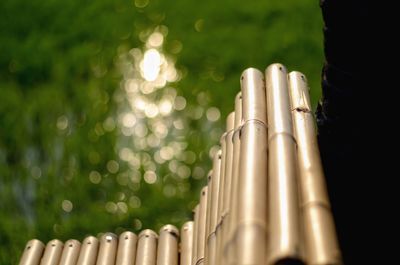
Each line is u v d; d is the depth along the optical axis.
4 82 6.19
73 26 6.73
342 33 2.16
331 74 2.28
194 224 3.32
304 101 2.70
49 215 4.91
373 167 2.39
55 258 3.30
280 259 1.88
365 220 2.51
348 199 2.50
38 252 3.35
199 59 6.34
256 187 2.15
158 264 3.20
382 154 2.36
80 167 5.31
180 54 6.43
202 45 6.48
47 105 5.90
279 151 2.31
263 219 2.04
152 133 5.62
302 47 6.25
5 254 4.66
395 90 2.21
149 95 6.00
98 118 5.77
